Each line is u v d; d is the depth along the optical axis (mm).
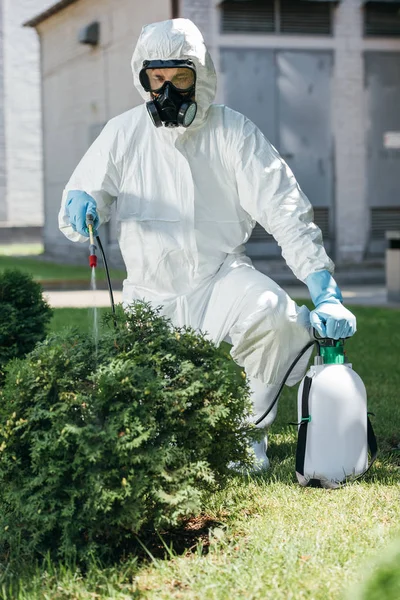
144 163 5762
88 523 4297
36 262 30312
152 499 4379
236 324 5594
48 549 4418
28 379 4395
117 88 27047
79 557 4391
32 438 4324
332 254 25750
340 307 5371
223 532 4648
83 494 4289
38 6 41750
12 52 41781
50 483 4258
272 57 24688
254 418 5770
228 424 4613
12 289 6871
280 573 4102
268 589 3955
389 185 25859
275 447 6465
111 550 4426
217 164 5754
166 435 4352
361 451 5332
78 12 29219
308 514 4891
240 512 5000
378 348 11531
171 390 4402
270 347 5562
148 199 5762
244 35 24438
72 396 4320
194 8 24094
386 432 6789
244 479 5449
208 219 5797
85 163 5836
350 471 5316
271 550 4348
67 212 5781
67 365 4422
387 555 2877
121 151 5762
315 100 25141
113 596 3996
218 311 5703
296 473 5387
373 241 25922
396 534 4426
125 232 5820
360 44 25203
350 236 25766
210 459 4672
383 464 5879
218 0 24141
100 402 4270
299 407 5441
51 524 4262
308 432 5336
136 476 4234
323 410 5281
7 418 4383
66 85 30703
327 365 5363
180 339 4648
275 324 5484
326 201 25531
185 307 5762
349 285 23938
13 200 42688
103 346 4590
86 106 29281
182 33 5410
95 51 28312
